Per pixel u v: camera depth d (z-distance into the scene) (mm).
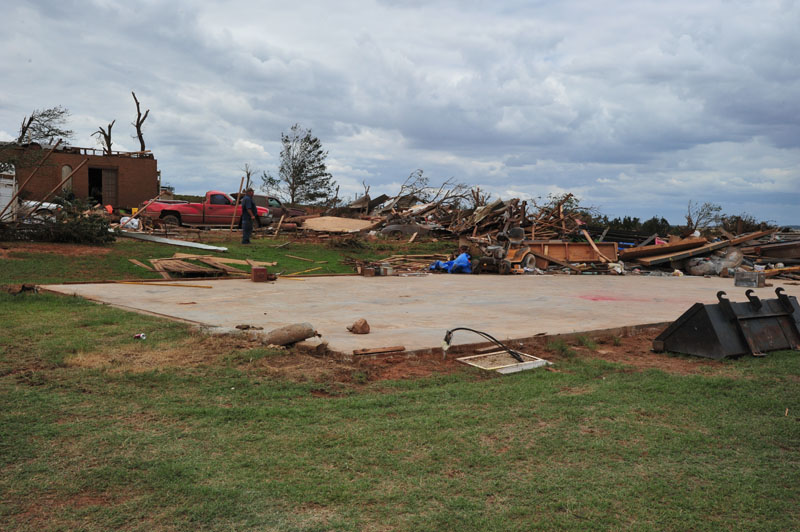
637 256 23703
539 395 5059
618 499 3139
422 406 4680
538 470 3492
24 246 16359
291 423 4199
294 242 24000
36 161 19891
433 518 2881
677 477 3439
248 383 5137
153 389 4895
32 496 3014
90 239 18297
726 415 4621
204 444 3756
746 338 6824
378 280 16016
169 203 27891
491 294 12727
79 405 4438
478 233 28844
